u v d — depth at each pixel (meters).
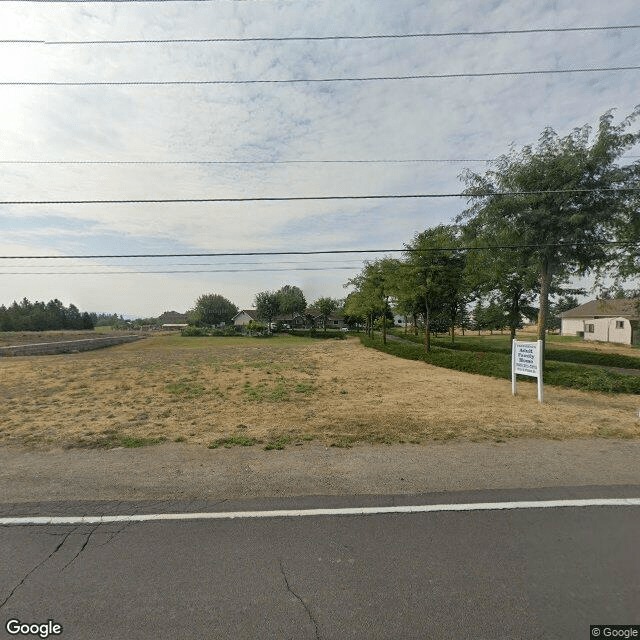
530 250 12.28
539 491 3.97
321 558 2.87
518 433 6.09
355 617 2.29
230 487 4.15
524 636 2.14
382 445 5.55
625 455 5.04
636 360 16.52
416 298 20.55
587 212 11.33
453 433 6.12
